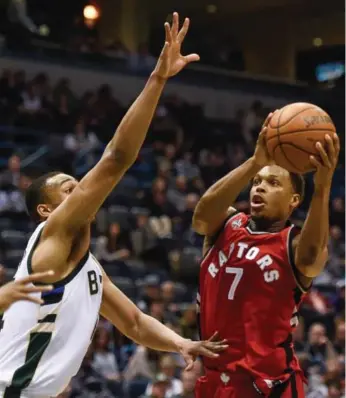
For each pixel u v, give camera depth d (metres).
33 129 19.64
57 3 25.95
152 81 4.40
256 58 29.38
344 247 17.77
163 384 10.57
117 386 11.30
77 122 20.03
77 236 4.44
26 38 22.22
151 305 13.02
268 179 5.03
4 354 4.39
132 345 12.77
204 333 5.09
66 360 4.40
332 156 4.62
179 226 17.25
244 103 25.38
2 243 14.88
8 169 16.92
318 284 16.23
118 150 4.36
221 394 4.93
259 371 4.84
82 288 4.45
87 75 22.95
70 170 18.05
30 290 4.07
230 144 22.53
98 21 27.48
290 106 4.74
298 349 12.52
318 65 30.14
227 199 5.03
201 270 5.15
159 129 21.69
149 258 15.95
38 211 4.79
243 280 4.92
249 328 4.88
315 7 28.25
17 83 20.31
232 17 29.47
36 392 4.38
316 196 4.67
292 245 4.89
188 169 20.05
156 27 29.28
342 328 12.94
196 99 24.73
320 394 11.34
